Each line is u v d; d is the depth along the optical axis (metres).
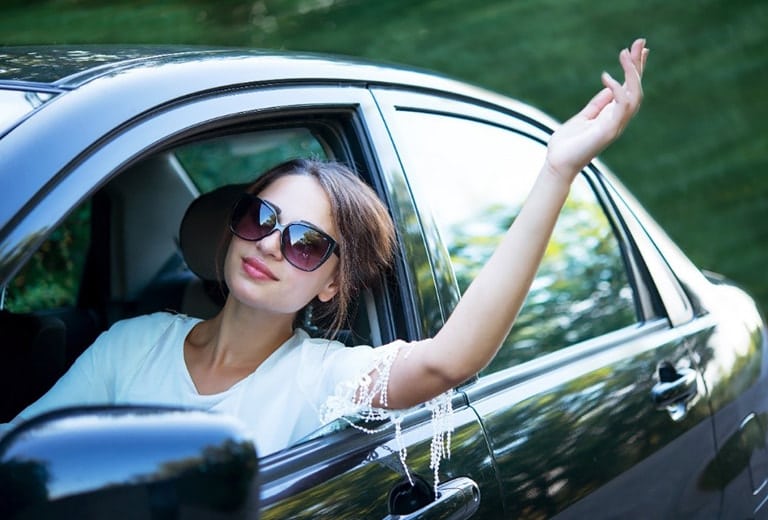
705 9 9.32
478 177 2.29
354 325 1.94
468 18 8.68
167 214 2.80
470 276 2.11
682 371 2.57
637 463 2.29
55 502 1.10
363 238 1.78
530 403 2.06
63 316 2.65
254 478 1.18
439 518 1.71
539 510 1.96
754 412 2.86
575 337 2.39
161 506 1.13
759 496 2.84
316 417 1.74
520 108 2.58
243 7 7.59
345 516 1.58
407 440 1.77
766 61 9.05
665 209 8.09
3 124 1.44
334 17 8.23
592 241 2.64
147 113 1.55
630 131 8.87
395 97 2.11
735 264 7.49
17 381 2.16
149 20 7.12
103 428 1.13
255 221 1.69
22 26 6.72
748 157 8.46
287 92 1.82
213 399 1.76
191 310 2.59
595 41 8.81
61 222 1.37
